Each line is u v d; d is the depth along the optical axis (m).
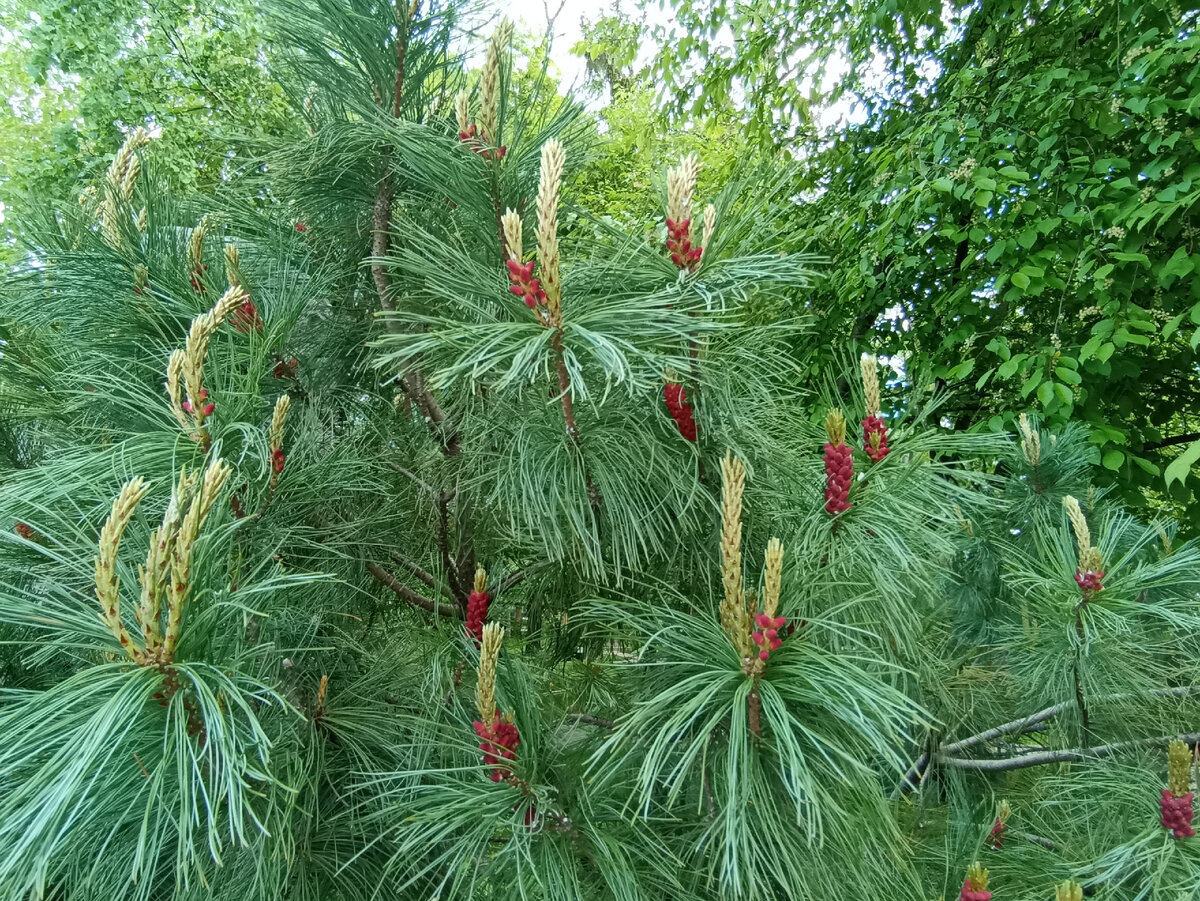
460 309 1.22
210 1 5.55
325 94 1.72
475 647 1.42
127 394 1.34
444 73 1.70
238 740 0.81
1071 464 2.14
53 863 0.91
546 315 0.98
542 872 1.04
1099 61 3.32
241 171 1.88
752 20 4.38
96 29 5.71
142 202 1.53
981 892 1.28
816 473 1.38
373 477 1.69
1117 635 1.64
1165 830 1.40
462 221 1.56
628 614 1.14
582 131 1.63
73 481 1.08
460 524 1.78
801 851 1.04
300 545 1.39
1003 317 3.50
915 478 1.25
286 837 1.16
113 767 0.81
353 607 1.75
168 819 0.90
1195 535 3.00
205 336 1.11
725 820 0.96
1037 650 1.78
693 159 1.12
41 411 1.64
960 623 2.29
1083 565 1.60
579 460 1.14
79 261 1.38
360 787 1.22
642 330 1.00
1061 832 1.79
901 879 1.48
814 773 0.97
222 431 1.13
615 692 1.65
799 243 3.21
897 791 1.57
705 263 1.14
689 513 1.27
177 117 5.86
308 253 1.80
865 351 3.65
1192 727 1.97
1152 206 2.68
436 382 0.91
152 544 0.77
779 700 0.91
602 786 1.10
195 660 0.85
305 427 1.49
